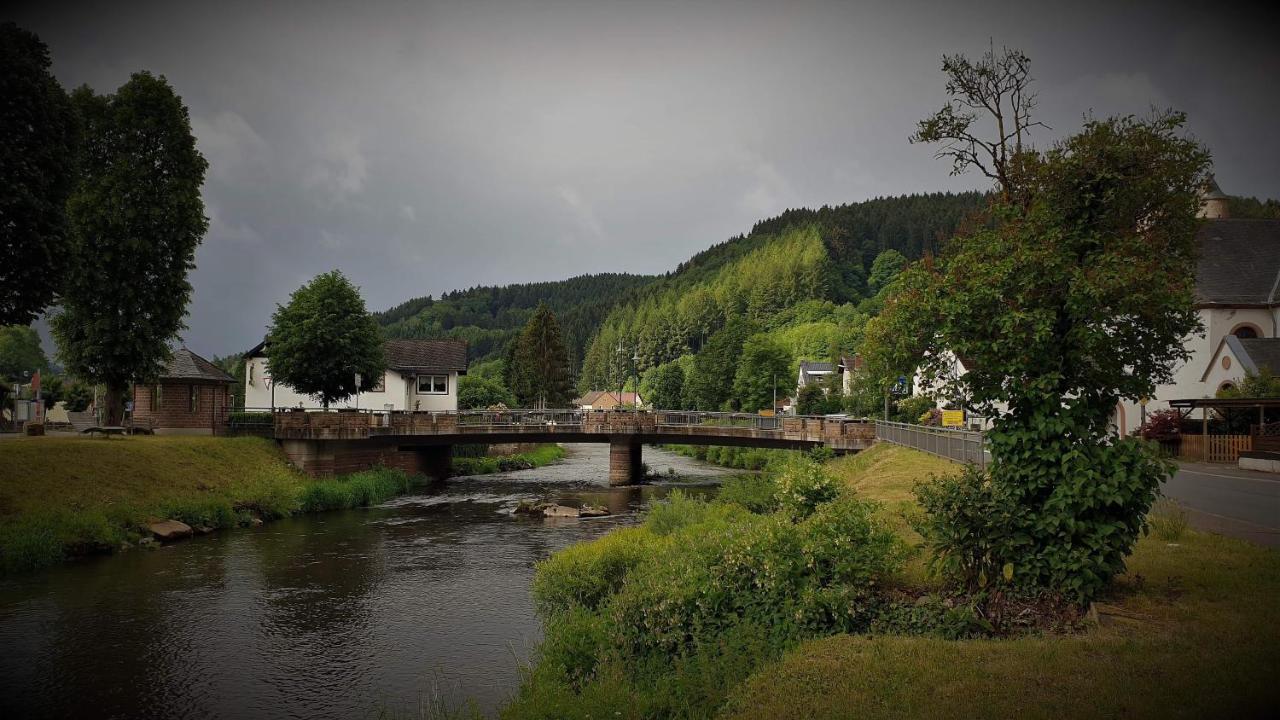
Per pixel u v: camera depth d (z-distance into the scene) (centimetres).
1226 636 810
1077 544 973
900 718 665
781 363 8450
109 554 2330
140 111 3638
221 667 1380
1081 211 1049
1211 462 3194
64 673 1348
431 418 4512
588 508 3316
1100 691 689
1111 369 1010
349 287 4519
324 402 4516
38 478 2508
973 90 1373
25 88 2280
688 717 853
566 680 1114
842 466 3588
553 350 9875
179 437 3709
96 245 3475
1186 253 1074
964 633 923
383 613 1722
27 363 9544
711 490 4391
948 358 1144
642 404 14562
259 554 2373
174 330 3741
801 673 805
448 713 1145
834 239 18738
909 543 1358
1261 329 4116
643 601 1185
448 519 3170
